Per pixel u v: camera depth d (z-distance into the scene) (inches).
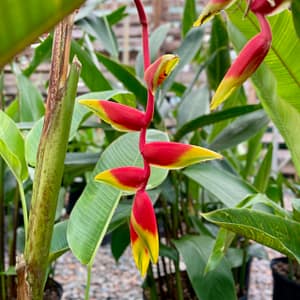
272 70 33.9
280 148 159.2
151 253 17.8
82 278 84.0
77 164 43.3
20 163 27.2
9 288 47.9
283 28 30.4
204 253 38.6
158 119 43.6
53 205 21.3
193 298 51.5
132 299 75.3
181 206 54.4
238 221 26.0
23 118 47.1
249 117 48.4
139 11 17.5
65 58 20.1
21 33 13.1
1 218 48.1
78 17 51.4
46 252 21.8
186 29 60.7
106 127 45.3
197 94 58.0
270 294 76.1
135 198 18.3
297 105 35.8
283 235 26.3
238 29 35.3
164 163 17.7
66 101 20.3
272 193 60.0
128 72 39.8
